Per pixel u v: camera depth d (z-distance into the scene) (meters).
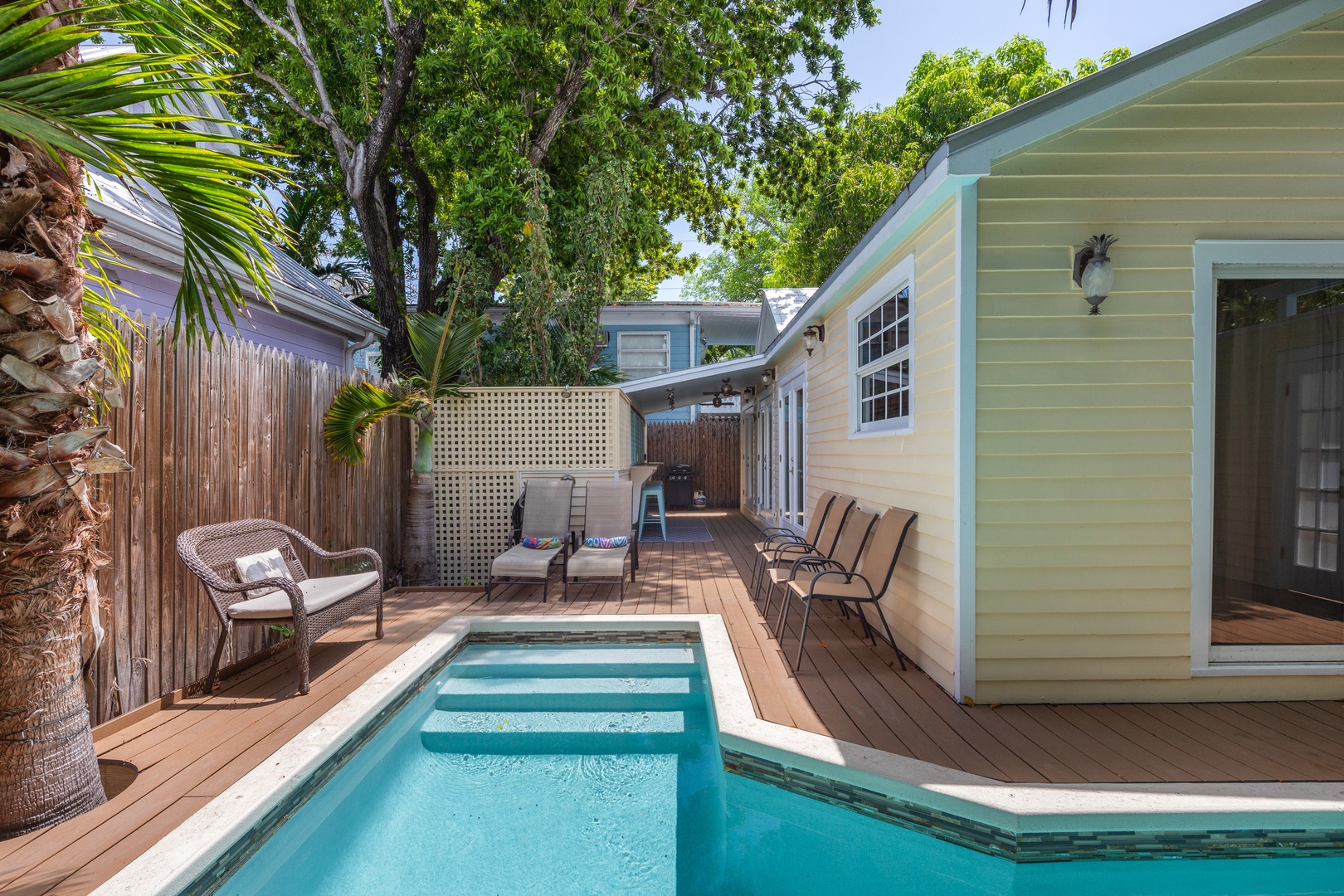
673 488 15.32
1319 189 3.53
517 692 4.55
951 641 3.70
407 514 6.88
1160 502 3.57
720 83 12.97
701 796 3.22
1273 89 3.51
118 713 3.34
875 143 17.58
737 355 26.75
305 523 5.36
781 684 3.85
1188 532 3.57
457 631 5.01
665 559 8.41
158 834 2.40
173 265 6.10
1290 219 3.54
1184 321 3.55
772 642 4.73
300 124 11.99
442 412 7.37
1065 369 3.56
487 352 10.07
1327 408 3.64
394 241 12.59
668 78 11.74
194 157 2.42
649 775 3.45
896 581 4.71
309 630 4.00
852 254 5.28
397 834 2.89
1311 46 3.48
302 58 10.39
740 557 8.59
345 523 6.04
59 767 2.48
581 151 11.53
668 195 15.95
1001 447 3.58
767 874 2.64
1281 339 3.62
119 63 2.18
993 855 2.50
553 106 10.62
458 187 9.98
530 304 8.63
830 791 2.88
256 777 2.77
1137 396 3.56
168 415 3.74
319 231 14.58
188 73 2.76
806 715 3.40
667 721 4.13
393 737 3.83
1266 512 3.64
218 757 3.00
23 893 2.06
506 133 9.59
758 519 12.30
